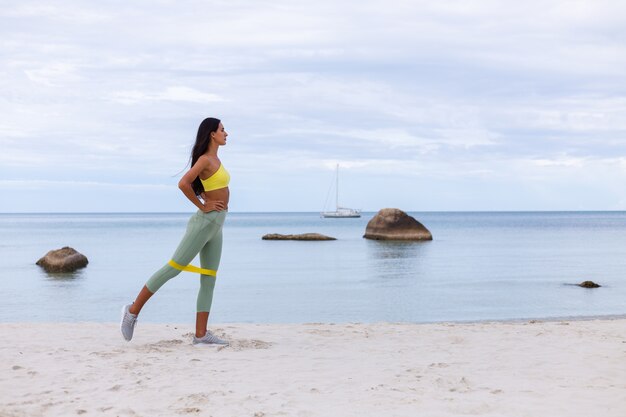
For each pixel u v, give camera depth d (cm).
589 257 3412
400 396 471
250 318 1428
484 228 9500
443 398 466
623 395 478
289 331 825
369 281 2241
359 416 416
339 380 529
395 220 5175
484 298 1772
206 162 674
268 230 8694
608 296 1811
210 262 701
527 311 1523
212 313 1502
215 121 688
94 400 459
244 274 2506
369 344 728
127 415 420
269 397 467
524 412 429
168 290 1973
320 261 3172
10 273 2547
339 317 1441
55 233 7656
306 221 14962
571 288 2014
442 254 3656
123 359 612
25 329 828
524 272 2564
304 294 1870
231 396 469
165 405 445
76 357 621
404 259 3288
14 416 418
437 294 1866
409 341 753
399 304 1652
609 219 18000
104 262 3111
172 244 4941
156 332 809
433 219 18900
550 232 7725
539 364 608
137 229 9375
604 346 718
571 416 420
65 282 2214
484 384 516
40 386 502
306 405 444
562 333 827
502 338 780
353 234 6638
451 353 670
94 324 888
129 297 1816
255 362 606
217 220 678
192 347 687
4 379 525
